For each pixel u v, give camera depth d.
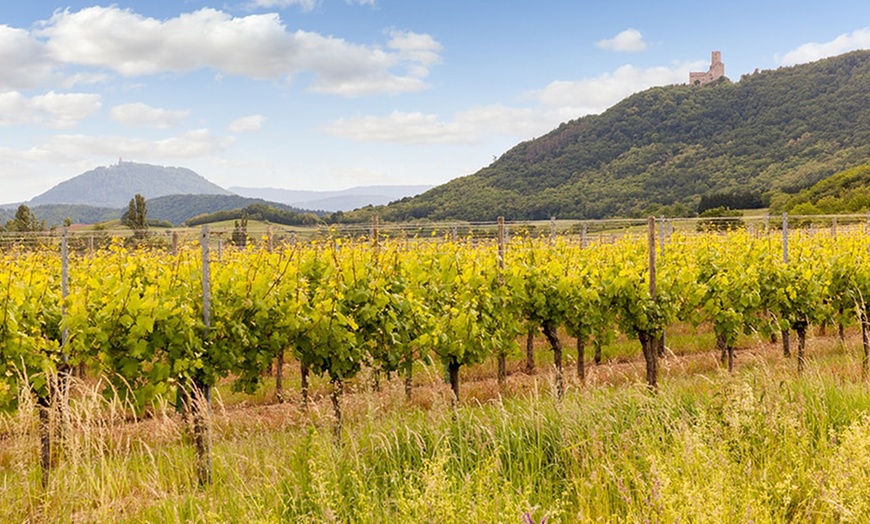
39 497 5.01
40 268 10.02
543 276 10.47
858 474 3.95
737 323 11.65
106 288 6.88
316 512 4.45
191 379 6.74
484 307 9.41
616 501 4.40
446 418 5.80
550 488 4.82
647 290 10.65
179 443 6.89
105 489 4.91
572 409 5.86
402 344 8.28
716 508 3.59
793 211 59.06
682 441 4.68
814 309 12.21
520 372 12.70
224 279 7.19
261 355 7.36
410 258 10.34
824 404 6.00
